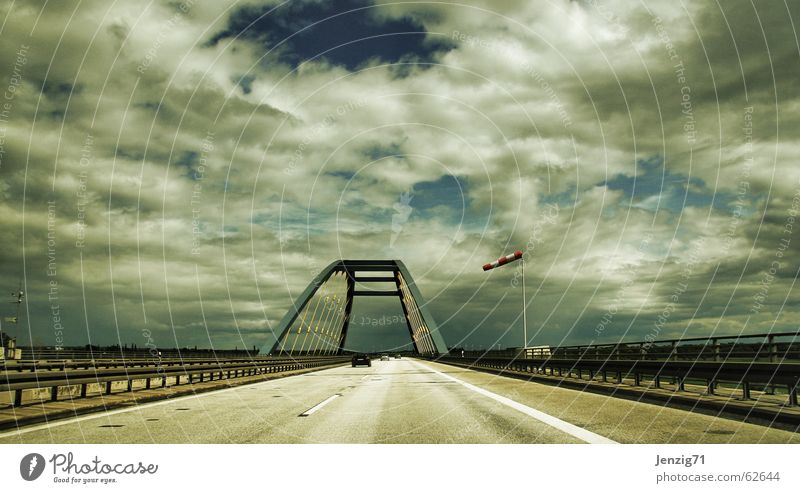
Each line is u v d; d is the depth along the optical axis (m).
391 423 9.59
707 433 7.96
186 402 13.94
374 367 56.41
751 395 12.23
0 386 10.57
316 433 8.49
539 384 20.81
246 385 22.25
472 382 22.83
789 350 11.62
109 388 15.31
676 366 13.09
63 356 42.00
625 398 13.84
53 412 10.52
